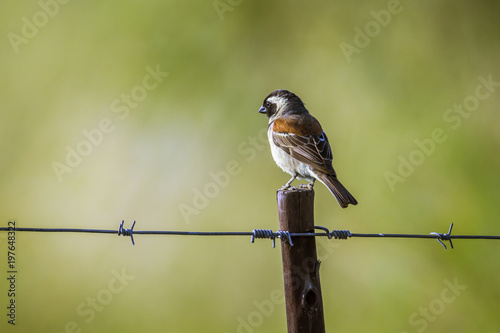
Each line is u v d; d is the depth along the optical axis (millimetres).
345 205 8117
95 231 6508
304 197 6113
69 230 6508
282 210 6137
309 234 6109
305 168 8633
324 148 8633
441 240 6945
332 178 8414
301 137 8680
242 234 6262
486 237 6988
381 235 6527
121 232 6504
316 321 6098
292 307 6098
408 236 6812
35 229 6465
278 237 6125
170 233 6484
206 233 6375
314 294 6102
